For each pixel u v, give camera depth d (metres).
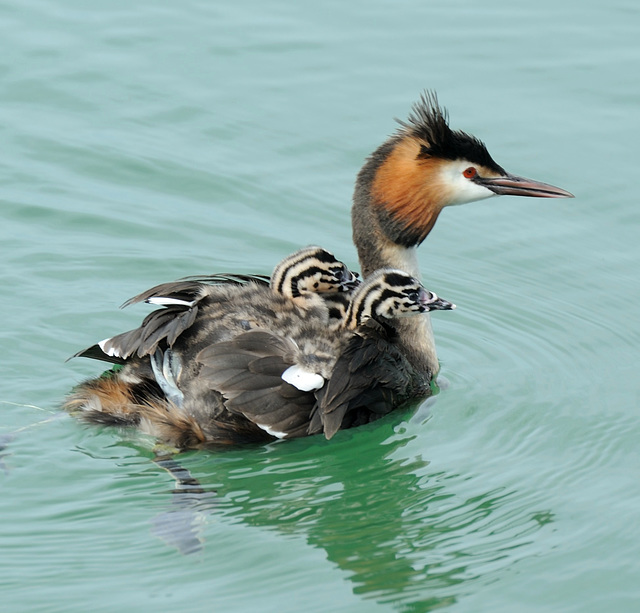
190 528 11.62
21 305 15.40
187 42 21.06
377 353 12.95
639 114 19.38
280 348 12.41
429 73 20.30
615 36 21.38
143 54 20.72
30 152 18.47
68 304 15.50
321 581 11.03
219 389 12.00
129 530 11.55
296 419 12.34
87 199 17.66
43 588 10.76
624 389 14.41
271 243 17.08
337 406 12.39
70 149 18.58
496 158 18.45
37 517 11.66
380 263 14.63
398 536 11.83
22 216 17.22
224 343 12.25
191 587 10.85
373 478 12.73
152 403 12.48
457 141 14.14
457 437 13.44
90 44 20.92
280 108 19.53
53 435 12.64
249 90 19.91
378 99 19.66
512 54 20.86
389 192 14.27
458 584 11.12
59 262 16.34
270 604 10.70
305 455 12.76
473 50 20.97
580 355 15.16
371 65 20.52
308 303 13.54
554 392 14.32
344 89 19.91
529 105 19.55
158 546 11.35
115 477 12.19
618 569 11.34
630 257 17.08
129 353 12.30
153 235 17.09
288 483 12.59
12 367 14.08
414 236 14.48
